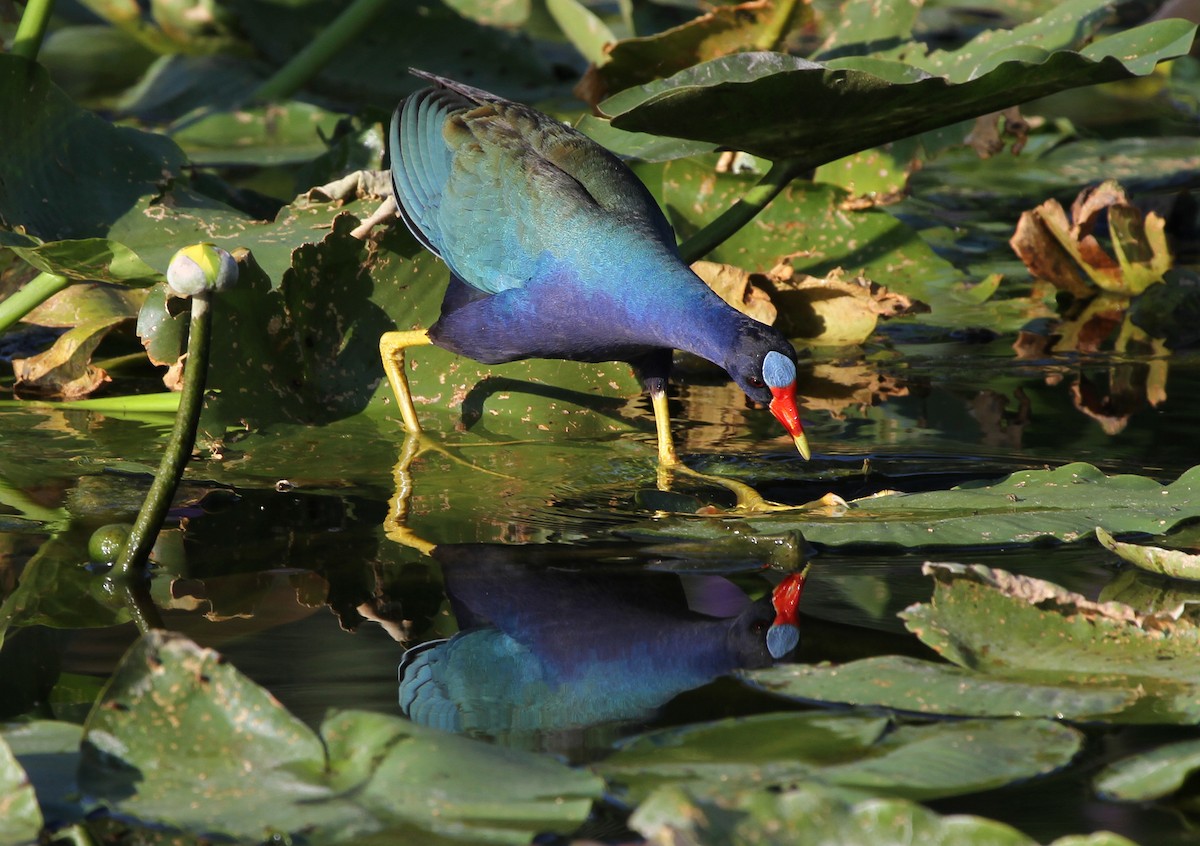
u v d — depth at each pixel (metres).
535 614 5.76
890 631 5.54
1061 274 11.87
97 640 5.42
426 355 9.09
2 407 8.77
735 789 4.10
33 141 9.12
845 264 11.56
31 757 4.30
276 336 8.54
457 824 3.87
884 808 3.72
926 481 7.58
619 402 9.21
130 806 3.97
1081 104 18.12
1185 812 4.17
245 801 3.99
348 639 5.49
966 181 15.09
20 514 6.84
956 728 4.51
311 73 15.88
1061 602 5.27
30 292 8.67
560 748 4.50
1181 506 6.44
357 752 4.24
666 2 18.73
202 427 8.06
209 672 4.35
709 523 6.68
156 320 8.11
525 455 8.09
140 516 6.10
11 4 9.94
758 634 5.52
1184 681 4.87
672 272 7.95
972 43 10.77
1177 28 8.24
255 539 6.62
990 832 3.65
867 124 8.23
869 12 11.62
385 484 7.51
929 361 10.16
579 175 8.44
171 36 18.03
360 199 9.57
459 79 17.45
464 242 8.54
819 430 8.57
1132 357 10.21
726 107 7.82
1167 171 14.93
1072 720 4.67
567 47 19.41
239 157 14.59
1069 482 6.88
